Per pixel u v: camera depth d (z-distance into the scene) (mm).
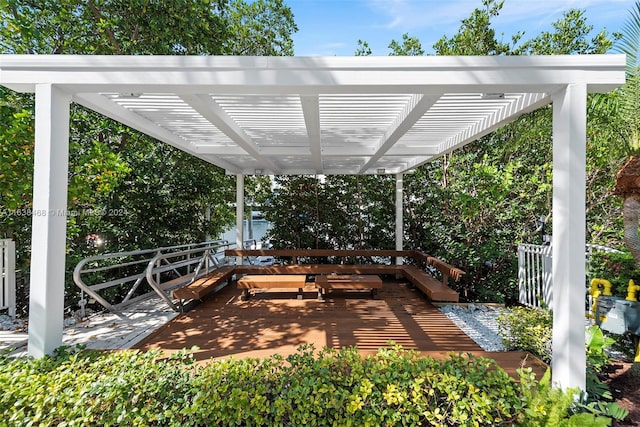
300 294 5371
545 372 2361
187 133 4625
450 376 2160
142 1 5844
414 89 2463
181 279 5875
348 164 6953
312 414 2039
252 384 2174
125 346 3346
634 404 2447
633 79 3037
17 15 5129
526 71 2338
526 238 6633
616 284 3439
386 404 2096
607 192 5777
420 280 5355
